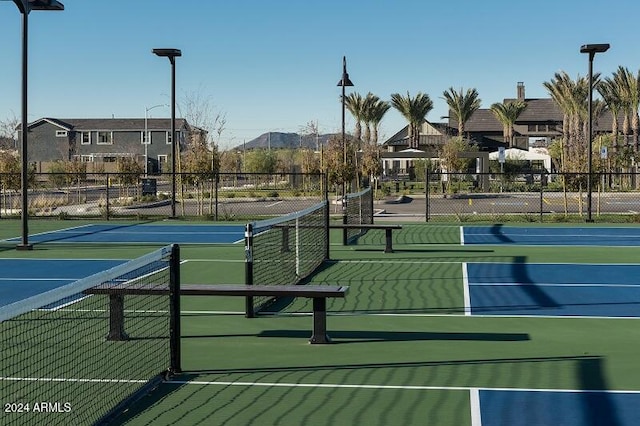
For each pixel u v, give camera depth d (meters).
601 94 63.59
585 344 10.20
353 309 12.80
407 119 74.56
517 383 8.24
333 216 31.98
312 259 18.50
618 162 56.31
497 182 56.09
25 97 20.67
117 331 10.21
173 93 31.36
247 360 9.32
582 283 15.48
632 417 7.11
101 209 36.50
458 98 73.62
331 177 41.97
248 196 49.91
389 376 8.57
